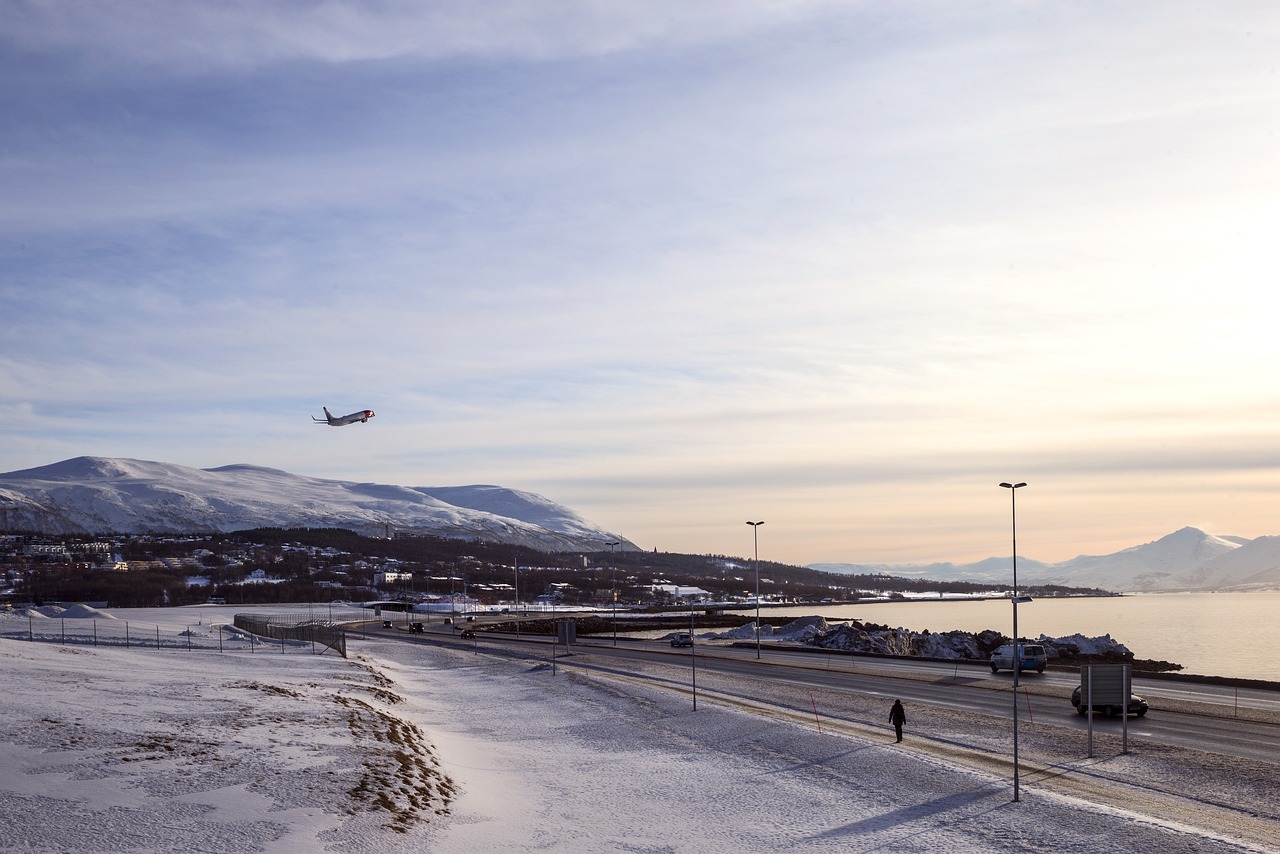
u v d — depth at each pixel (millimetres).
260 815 34844
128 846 30438
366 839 33750
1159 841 34375
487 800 42625
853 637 148125
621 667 102562
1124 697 49250
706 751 55250
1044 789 42062
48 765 38281
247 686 68875
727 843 36812
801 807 41781
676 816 40875
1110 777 44031
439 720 69188
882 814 40000
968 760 48375
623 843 36844
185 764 40656
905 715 62844
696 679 89000
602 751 56438
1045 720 59781
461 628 192000
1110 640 152375
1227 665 158875
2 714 46875
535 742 60094
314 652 114938
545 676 95750
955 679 85375
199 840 31688
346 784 40000
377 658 121000
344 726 54312
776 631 174500
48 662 72188
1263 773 43969
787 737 56281
